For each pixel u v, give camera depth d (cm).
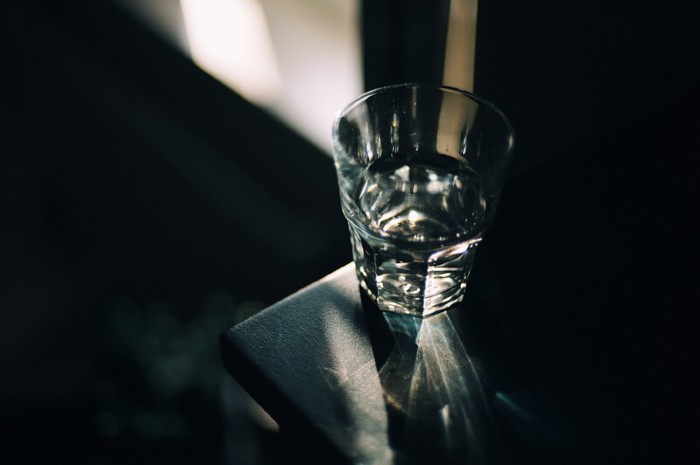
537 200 48
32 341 279
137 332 182
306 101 193
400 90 45
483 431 37
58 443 223
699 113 53
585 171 50
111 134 269
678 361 40
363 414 37
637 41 60
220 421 172
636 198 48
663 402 38
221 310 195
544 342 41
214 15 217
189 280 295
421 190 47
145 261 306
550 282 44
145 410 171
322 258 227
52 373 266
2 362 271
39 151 311
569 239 46
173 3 228
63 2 246
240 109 210
